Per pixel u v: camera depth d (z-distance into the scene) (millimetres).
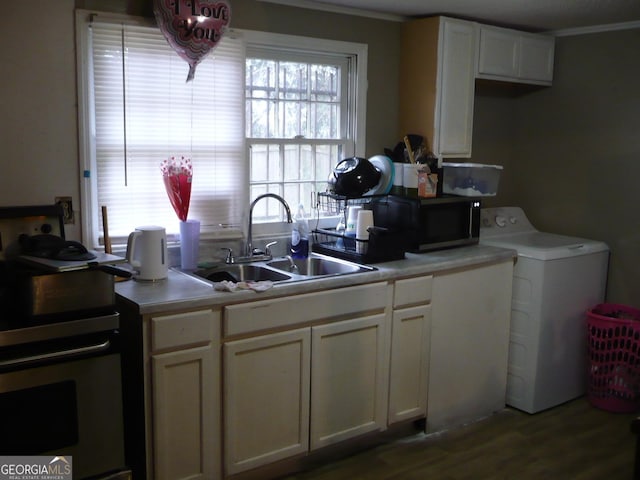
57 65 2676
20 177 2650
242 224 3293
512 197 4574
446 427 3426
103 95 2826
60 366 2133
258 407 2676
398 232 3271
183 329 2416
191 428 2510
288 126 3494
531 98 4402
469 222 3674
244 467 2662
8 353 2041
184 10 2734
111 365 2248
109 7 2777
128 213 2963
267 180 3447
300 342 2758
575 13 3605
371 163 3479
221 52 3090
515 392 3684
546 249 3535
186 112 3045
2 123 2582
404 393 3201
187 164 3014
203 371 2496
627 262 3947
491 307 3525
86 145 2791
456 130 3775
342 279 2844
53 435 2146
